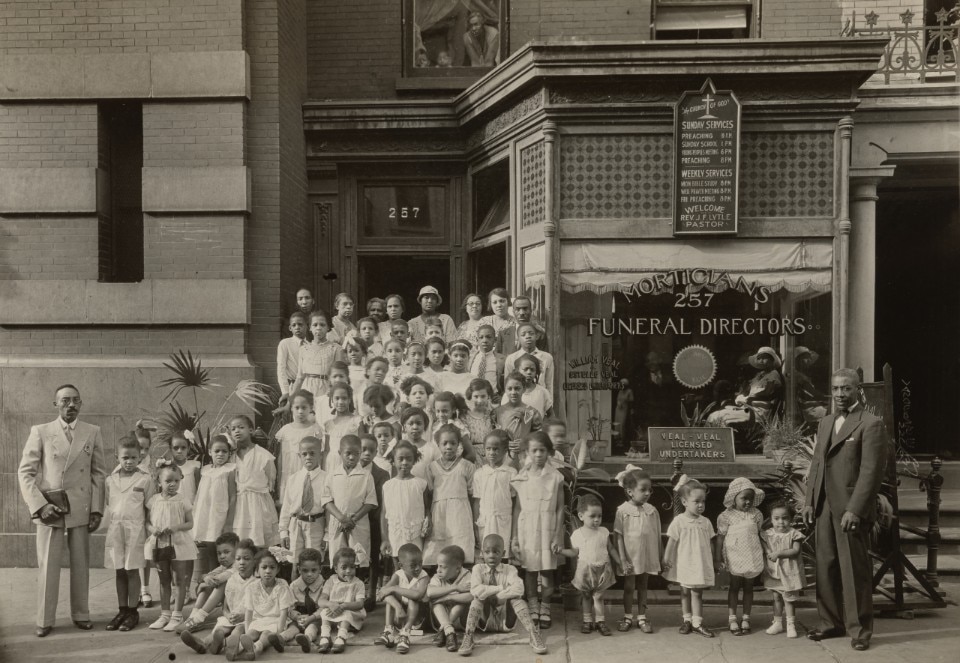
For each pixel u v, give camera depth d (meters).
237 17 7.90
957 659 5.03
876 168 8.09
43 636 5.60
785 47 7.06
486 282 8.77
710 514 6.59
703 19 9.13
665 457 6.96
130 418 7.75
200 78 7.86
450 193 9.16
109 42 7.93
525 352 6.61
